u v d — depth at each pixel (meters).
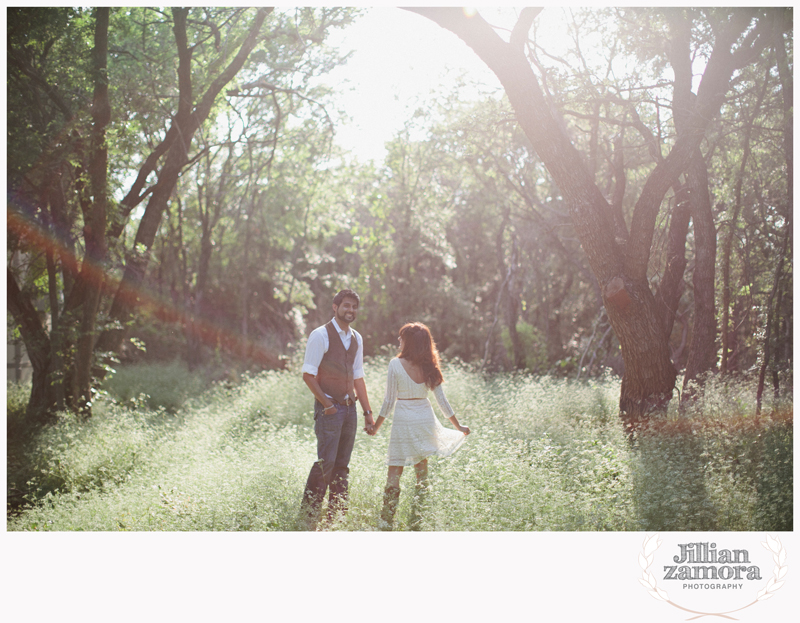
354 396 5.07
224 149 17.19
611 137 11.15
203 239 17.47
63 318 8.32
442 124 13.55
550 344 17.02
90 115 8.02
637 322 6.36
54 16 7.76
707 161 8.36
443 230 20.33
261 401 9.97
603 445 5.57
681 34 7.64
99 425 7.41
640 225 6.32
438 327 20.48
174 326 20.11
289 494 4.84
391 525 4.48
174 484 5.11
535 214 13.80
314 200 19.41
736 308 9.63
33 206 8.37
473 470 4.80
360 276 20.22
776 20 6.89
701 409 6.48
